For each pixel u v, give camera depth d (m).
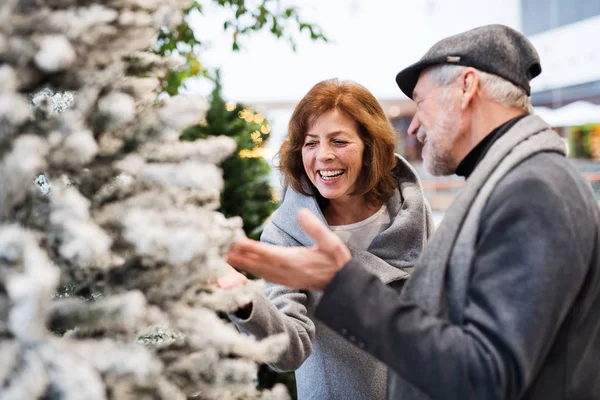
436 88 0.89
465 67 0.85
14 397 0.50
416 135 0.98
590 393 0.81
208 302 0.76
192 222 0.65
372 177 1.39
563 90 5.61
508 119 0.86
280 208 1.50
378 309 0.74
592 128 5.25
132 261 0.67
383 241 1.37
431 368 0.71
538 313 0.68
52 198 0.60
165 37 1.73
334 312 0.76
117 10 0.65
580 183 0.80
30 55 0.57
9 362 0.52
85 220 0.57
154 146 0.70
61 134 0.60
